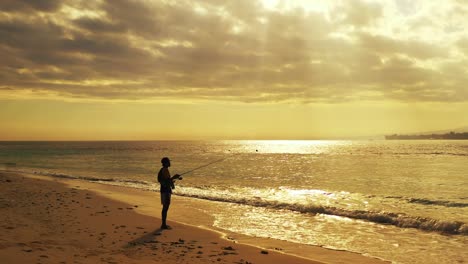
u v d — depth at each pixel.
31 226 9.26
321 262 7.80
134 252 7.60
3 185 19.20
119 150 108.50
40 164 46.81
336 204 16.30
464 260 8.17
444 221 11.44
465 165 42.22
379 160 53.41
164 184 10.62
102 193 18.47
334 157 63.50
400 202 16.97
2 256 6.09
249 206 15.34
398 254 8.64
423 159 54.91
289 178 28.78
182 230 10.41
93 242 8.17
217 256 7.75
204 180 27.30
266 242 9.54
